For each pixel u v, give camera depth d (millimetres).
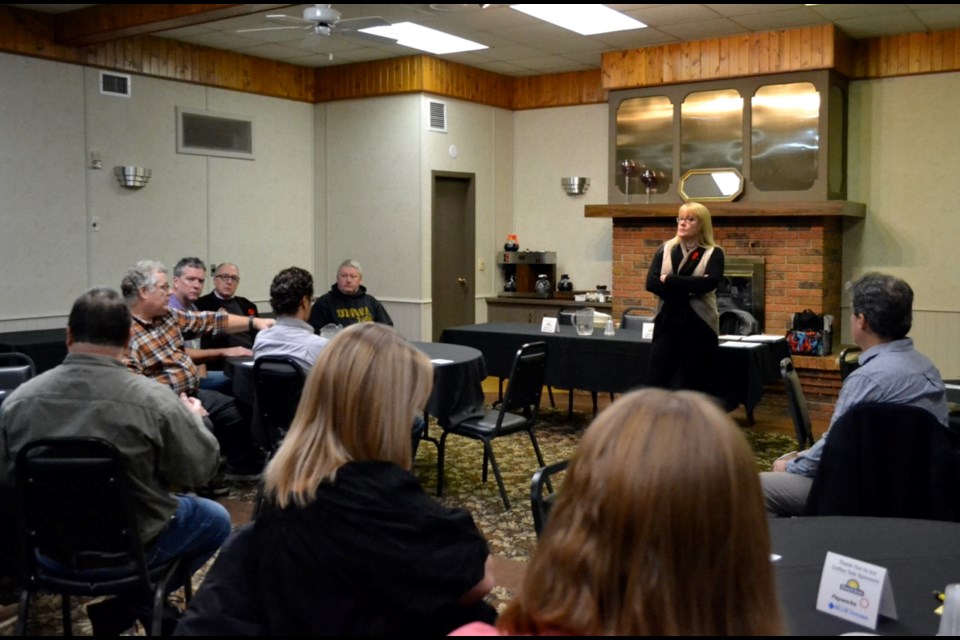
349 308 5766
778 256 7031
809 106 6797
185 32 6949
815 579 1644
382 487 1426
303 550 1373
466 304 8664
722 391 5410
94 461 2129
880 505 2410
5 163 6199
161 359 3975
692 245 4973
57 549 2211
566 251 8812
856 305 2605
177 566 2406
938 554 1776
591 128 8555
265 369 3934
